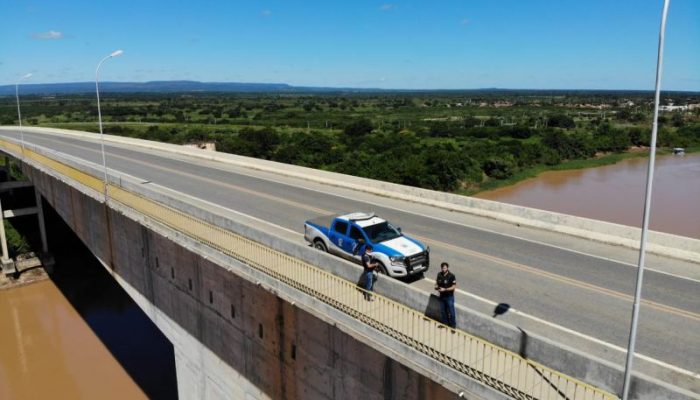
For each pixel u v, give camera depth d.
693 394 7.49
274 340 15.39
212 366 19.23
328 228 16.84
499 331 9.79
